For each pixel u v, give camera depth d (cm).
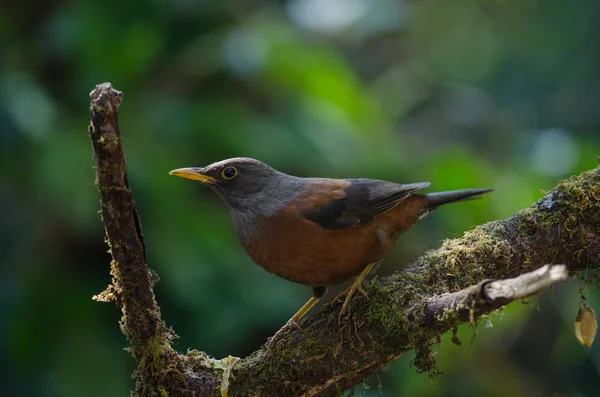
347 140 1328
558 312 1338
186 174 868
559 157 1342
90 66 1219
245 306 1134
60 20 1241
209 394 737
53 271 1131
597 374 1316
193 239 1128
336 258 810
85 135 1149
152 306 714
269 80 1345
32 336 1108
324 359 714
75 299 1126
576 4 1634
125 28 1245
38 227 1138
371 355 706
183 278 1102
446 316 626
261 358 737
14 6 1286
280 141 1246
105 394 1090
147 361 729
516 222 753
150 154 1152
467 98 1817
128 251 677
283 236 805
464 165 1298
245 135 1220
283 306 1152
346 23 1614
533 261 739
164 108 1232
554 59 1653
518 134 1631
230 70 1314
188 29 1341
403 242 1321
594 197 735
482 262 736
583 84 1594
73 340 1114
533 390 1330
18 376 1098
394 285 716
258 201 834
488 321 786
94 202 1092
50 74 1269
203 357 760
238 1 1445
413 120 1828
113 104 604
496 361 1348
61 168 1088
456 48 1950
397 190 847
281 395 727
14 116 1120
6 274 1123
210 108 1246
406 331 670
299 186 827
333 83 1353
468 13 1952
